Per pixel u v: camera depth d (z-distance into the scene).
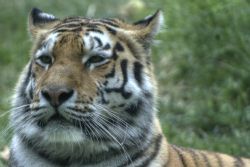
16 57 27.02
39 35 13.37
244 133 19.88
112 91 12.69
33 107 12.39
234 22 22.25
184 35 23.59
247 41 21.94
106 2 31.73
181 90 23.08
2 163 17.38
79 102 12.24
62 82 12.16
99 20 13.46
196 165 14.24
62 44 12.63
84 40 12.65
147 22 13.73
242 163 15.24
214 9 22.64
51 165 12.89
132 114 12.90
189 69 23.38
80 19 13.42
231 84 21.75
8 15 30.73
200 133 20.72
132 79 12.93
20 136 13.01
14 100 13.20
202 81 22.88
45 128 12.45
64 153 12.85
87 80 12.45
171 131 20.25
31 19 13.89
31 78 12.84
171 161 13.43
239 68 22.08
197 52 23.19
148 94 13.12
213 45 22.78
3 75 25.53
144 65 13.27
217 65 22.70
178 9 23.91
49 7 31.25
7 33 29.50
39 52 12.87
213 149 19.08
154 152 13.12
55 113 12.25
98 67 12.66
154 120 13.27
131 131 12.86
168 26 23.84
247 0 22.06
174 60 23.91
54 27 13.35
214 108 21.58
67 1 31.72
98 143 12.68
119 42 13.05
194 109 21.64
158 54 24.41
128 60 13.00
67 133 12.39
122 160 12.85
